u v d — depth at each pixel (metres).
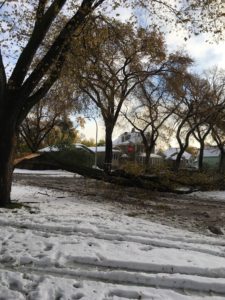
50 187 22.16
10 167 12.53
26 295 5.32
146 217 13.65
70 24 12.34
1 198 12.41
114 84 28.20
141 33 17.53
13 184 22.77
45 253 7.11
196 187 21.23
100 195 19.14
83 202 16.23
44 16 12.16
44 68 12.23
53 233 8.88
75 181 27.64
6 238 8.08
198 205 18.45
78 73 14.36
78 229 9.22
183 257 7.36
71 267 6.59
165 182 19.81
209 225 12.90
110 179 19.38
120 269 6.66
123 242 8.35
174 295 5.49
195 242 9.16
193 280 6.01
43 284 5.63
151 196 19.80
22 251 7.19
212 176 23.09
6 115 12.16
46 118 51.69
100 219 11.30
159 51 21.64
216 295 5.75
